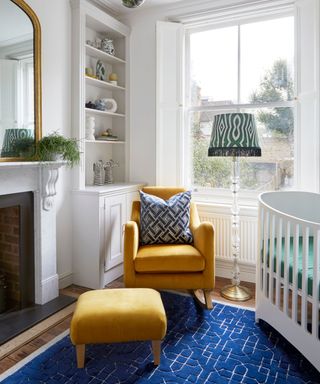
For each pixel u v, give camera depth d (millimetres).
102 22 3316
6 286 2703
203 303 2725
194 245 2750
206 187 3572
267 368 1917
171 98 3535
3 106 2391
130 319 1817
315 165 2893
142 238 2816
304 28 2918
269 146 3268
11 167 2348
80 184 3088
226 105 3418
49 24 2820
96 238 3020
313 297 1826
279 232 2145
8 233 2707
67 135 3053
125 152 3799
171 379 1821
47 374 1860
